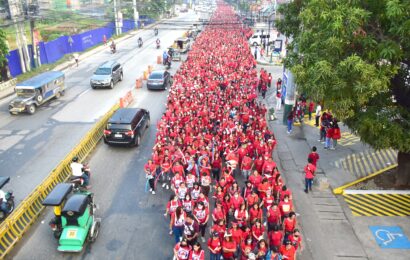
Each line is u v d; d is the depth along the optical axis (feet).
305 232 41.91
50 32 177.47
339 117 36.96
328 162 59.62
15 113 80.23
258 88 103.76
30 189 49.85
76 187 46.57
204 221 37.86
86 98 94.22
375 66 35.12
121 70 114.21
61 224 38.32
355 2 35.27
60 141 65.98
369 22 36.99
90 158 59.98
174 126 59.47
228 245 32.99
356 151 63.21
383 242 40.29
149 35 229.66
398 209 46.16
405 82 42.93
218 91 82.12
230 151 50.90
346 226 43.04
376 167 56.75
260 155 49.73
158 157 50.49
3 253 36.88
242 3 314.55
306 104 80.43
